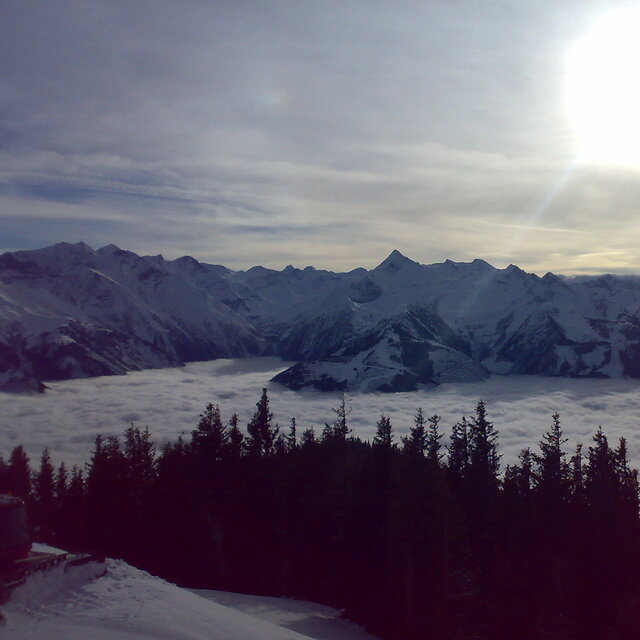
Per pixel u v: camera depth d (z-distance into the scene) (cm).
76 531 4916
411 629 3284
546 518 3997
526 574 3841
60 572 1912
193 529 4628
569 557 3859
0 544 1803
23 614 1655
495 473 5181
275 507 4597
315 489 4491
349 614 3541
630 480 4456
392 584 3425
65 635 1512
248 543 4603
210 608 1930
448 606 3366
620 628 3712
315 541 4291
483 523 4384
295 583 4422
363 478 4062
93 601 1783
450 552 3472
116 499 4784
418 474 3831
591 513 4053
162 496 4697
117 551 4678
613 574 3822
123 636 1543
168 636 1580
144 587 1961
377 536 3809
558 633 3659
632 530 3984
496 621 3669
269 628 1892
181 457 4912
